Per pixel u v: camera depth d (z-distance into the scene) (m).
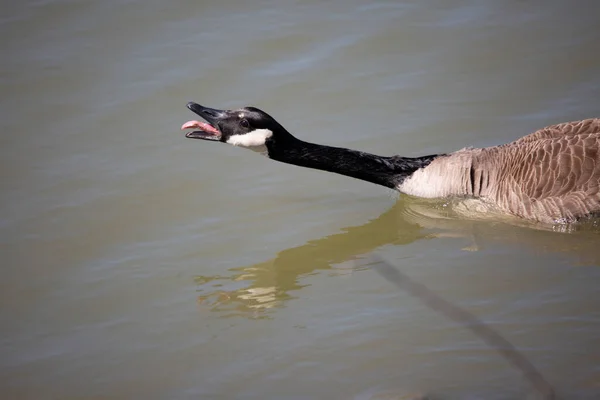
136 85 18.27
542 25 19.36
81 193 15.48
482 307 11.98
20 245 14.11
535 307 11.89
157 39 19.59
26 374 11.24
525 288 12.38
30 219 14.77
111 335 11.98
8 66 18.75
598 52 18.34
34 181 15.73
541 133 14.74
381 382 10.66
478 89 17.73
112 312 12.49
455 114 17.11
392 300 12.42
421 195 15.11
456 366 10.83
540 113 16.83
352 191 15.77
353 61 18.81
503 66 18.30
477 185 14.66
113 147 16.72
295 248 14.05
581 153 13.66
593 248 13.33
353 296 12.62
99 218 14.83
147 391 10.82
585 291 12.18
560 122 16.47
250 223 14.72
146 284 13.15
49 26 19.91
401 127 16.91
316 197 15.52
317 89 18.09
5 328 12.19
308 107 17.59
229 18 20.27
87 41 19.53
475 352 11.06
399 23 19.83
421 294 12.43
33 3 20.62
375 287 12.84
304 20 20.12
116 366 11.31
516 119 16.75
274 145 14.60
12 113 17.48
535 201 13.80
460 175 14.77
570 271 12.72
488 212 14.48
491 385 10.43
